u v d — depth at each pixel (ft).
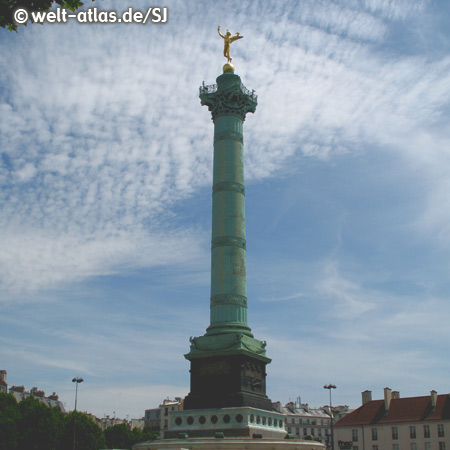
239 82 215.92
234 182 204.13
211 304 192.75
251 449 157.17
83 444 323.37
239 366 177.78
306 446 165.17
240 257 195.72
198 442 157.28
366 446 339.57
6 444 294.05
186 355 185.78
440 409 325.62
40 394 528.63
